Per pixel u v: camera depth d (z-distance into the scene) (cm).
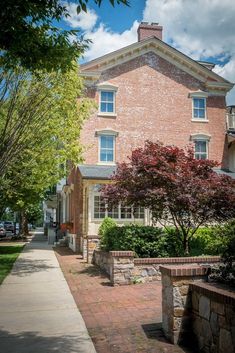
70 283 1123
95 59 2292
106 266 1316
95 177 1931
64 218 3095
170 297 581
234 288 517
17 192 1852
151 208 1238
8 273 1328
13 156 985
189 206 1128
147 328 641
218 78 2492
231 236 694
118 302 841
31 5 450
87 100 1566
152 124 2355
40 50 516
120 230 1262
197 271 582
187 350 537
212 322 508
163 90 2406
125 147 2292
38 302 869
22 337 607
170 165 1180
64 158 1459
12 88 936
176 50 2417
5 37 479
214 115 2478
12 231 5188
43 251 2214
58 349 547
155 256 1216
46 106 1156
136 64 2386
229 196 1138
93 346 560
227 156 2459
